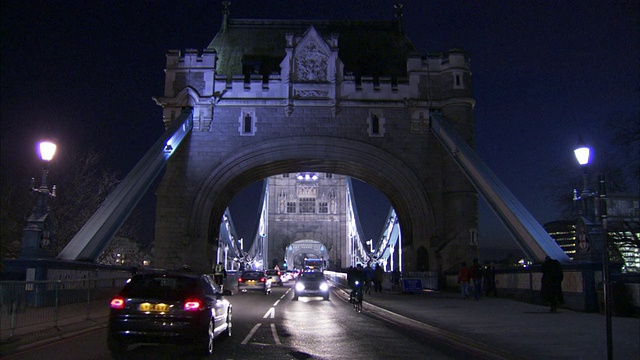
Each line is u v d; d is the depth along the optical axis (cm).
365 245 8419
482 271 2592
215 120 3431
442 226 3347
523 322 1521
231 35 3916
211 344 1060
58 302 1313
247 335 1359
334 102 3428
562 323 1480
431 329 1487
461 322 1558
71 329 1319
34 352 1033
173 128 3184
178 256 3294
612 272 1736
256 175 3784
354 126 3441
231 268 6278
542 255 2233
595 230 1772
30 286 1192
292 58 3478
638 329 1344
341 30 3994
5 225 3062
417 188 3378
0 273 1552
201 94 3416
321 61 3488
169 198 3350
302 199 10881
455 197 3297
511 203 2555
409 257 3578
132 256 4494
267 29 3962
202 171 3375
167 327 984
